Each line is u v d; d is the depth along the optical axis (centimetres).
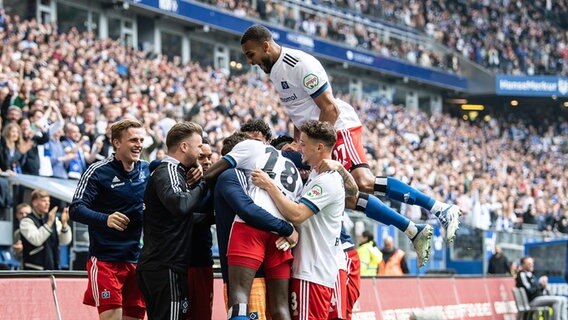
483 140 3344
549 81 3612
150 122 1451
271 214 621
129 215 668
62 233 1045
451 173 2517
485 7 3709
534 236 2014
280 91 712
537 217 2627
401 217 708
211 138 1673
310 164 657
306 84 689
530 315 1599
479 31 3628
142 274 639
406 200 710
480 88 3544
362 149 728
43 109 1233
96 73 1683
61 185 1090
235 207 621
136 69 1906
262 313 635
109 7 2345
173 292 637
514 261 1914
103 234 660
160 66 2006
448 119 3300
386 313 1167
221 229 644
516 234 1931
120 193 662
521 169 3216
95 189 657
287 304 636
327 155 652
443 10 3584
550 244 1814
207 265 696
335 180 641
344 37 3008
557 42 3791
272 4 2756
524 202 2658
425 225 711
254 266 623
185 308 645
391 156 2238
